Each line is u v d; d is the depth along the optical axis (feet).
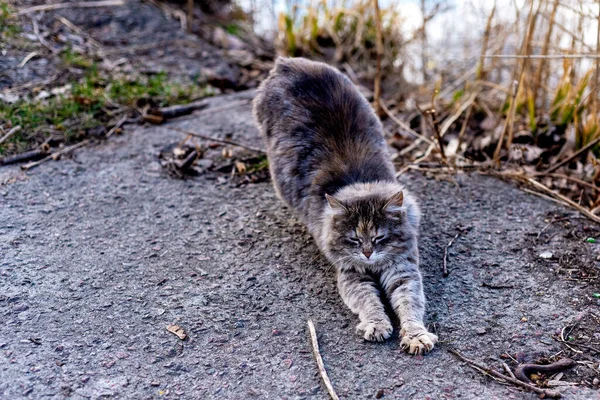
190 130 4.81
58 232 3.77
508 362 3.01
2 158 4.29
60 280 3.44
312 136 3.80
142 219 3.92
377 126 3.97
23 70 5.05
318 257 3.66
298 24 6.43
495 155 4.51
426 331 3.10
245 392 2.87
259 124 4.17
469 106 5.03
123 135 4.71
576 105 4.55
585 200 4.21
